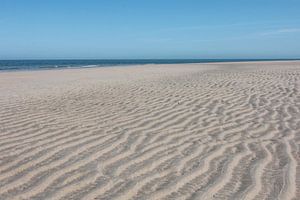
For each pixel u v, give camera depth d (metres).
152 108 8.80
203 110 8.52
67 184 4.13
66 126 6.91
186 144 5.77
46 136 6.19
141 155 5.19
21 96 11.31
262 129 6.73
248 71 22.58
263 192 3.91
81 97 10.84
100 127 6.85
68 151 5.36
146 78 18.72
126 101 9.91
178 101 9.79
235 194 3.86
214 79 16.30
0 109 8.73
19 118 7.62
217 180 4.25
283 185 4.09
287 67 27.14
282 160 4.96
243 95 10.73
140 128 6.80
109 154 5.22
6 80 19.39
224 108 8.74
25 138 6.06
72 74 25.11
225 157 5.11
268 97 10.26
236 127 6.90
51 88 13.95
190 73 22.81
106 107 8.98
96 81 17.33
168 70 29.45
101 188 4.02
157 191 3.95
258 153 5.29
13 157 5.10
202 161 4.93
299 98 9.93
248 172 4.50
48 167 4.69
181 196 3.82
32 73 27.30
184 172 4.52
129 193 3.89
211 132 6.54
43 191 3.94
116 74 24.14
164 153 5.29
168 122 7.30
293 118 7.57
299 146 5.64
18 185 4.11
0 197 3.79
